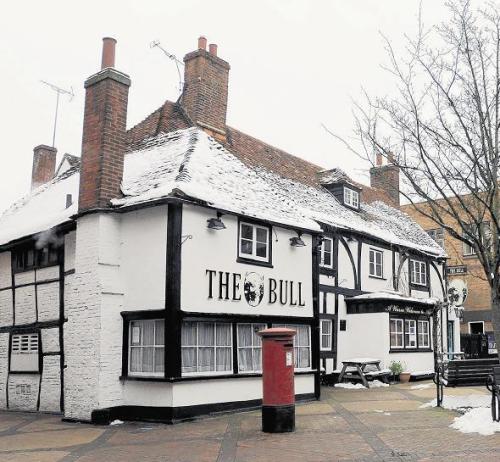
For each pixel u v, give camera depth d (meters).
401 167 9.38
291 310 13.07
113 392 10.74
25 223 15.13
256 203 12.73
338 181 20.75
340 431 8.86
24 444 8.57
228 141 18.50
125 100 11.99
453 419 9.69
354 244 19.08
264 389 9.08
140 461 7.20
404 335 18.52
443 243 28.09
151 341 10.84
